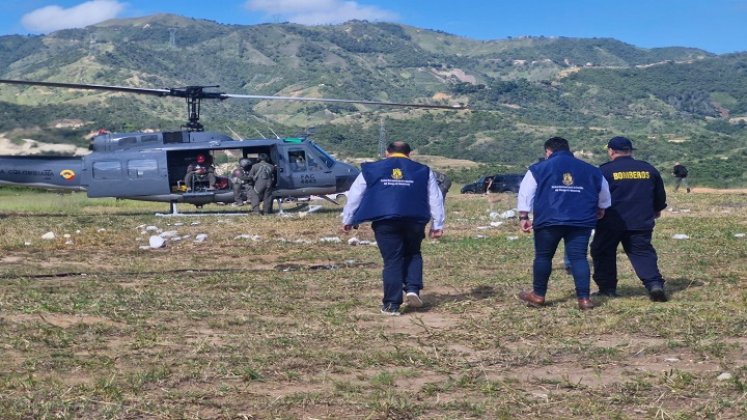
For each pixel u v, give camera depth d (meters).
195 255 13.38
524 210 8.27
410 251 8.37
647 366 5.93
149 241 14.80
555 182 8.16
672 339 6.62
